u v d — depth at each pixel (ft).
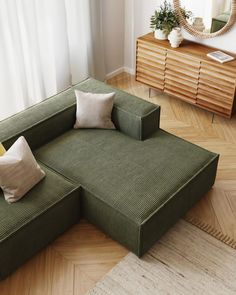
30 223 9.75
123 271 10.13
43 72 16.03
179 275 10.01
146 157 11.73
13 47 14.23
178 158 11.68
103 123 12.87
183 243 10.82
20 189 10.16
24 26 14.35
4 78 14.58
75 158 11.75
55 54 15.98
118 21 17.95
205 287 9.74
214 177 12.26
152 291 9.66
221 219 11.53
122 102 12.96
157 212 10.02
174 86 15.98
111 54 18.61
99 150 12.04
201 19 15.19
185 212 11.45
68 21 16.12
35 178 10.57
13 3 13.56
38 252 10.66
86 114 12.75
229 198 12.23
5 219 9.71
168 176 11.02
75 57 17.07
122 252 10.64
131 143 12.38
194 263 10.30
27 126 11.98
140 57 16.43
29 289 9.78
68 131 13.03
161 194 10.46
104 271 10.18
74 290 9.75
